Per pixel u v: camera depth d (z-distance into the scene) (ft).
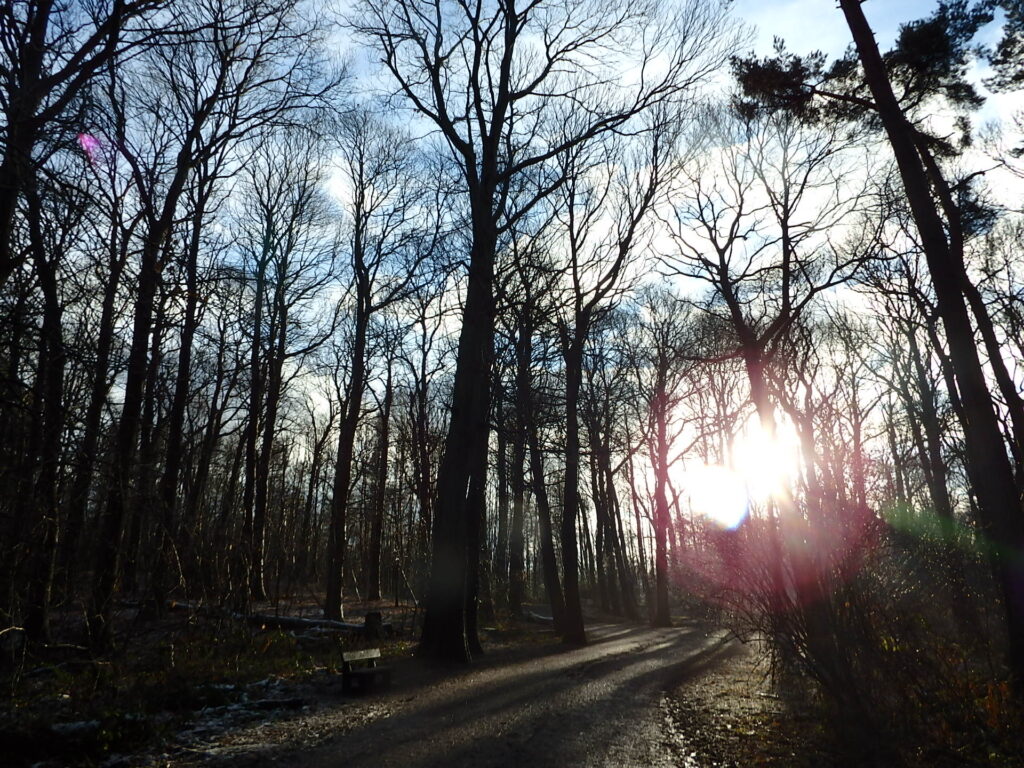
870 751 23.39
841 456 27.63
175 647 37.73
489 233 52.47
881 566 26.84
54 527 32.40
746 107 45.24
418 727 27.89
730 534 27.84
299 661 42.24
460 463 49.88
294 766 22.18
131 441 38.06
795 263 55.36
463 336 51.55
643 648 65.36
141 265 37.06
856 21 37.11
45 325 30.22
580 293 71.10
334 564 70.59
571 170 62.08
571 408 71.56
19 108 28.30
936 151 43.14
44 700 26.86
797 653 26.22
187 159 45.80
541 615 112.47
